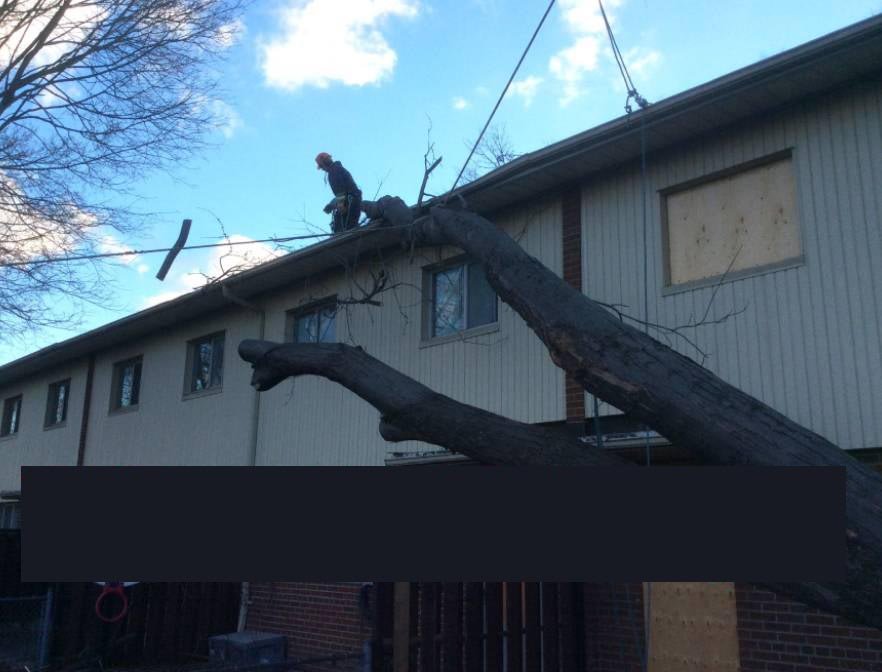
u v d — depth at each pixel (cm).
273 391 1255
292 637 1094
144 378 1566
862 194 667
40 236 977
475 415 414
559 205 904
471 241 492
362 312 1130
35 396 1950
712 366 738
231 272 759
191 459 1383
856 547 283
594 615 814
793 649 673
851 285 663
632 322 804
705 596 744
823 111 701
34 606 1094
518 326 921
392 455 1038
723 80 695
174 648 1067
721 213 769
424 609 583
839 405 655
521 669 657
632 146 808
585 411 831
